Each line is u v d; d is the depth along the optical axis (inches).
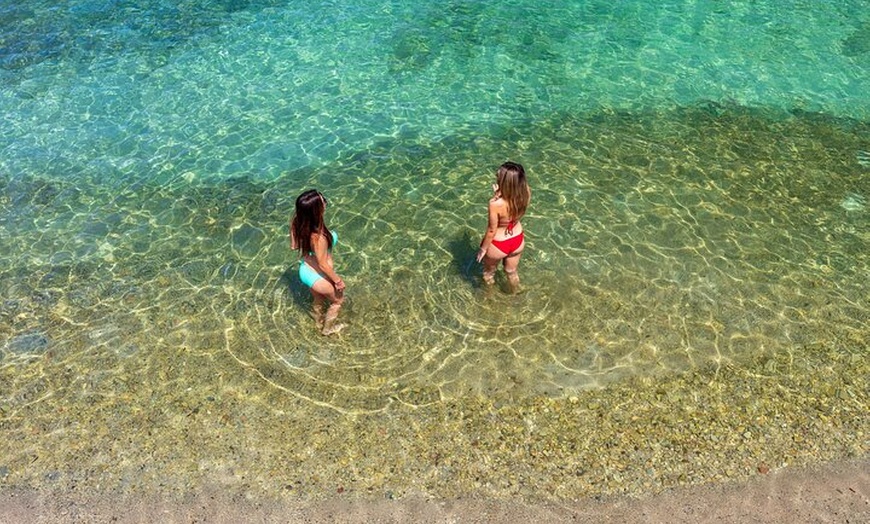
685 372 247.6
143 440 224.1
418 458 217.3
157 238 320.8
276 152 388.2
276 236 320.8
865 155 379.9
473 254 305.7
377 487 208.7
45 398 239.0
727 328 266.2
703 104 434.3
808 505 200.5
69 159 381.7
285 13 556.4
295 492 207.5
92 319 273.6
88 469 215.2
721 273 293.0
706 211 332.5
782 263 298.8
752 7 566.6
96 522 199.8
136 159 381.7
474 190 350.9
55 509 203.5
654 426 226.8
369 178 363.3
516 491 206.7
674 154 381.1
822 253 305.0
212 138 401.1
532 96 444.5
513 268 275.9
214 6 567.8
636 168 368.2
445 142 395.9
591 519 198.2
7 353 257.6
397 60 486.9
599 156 379.6
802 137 397.4
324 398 238.5
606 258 301.7
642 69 475.8
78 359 254.7
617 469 212.7
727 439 221.9
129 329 268.4
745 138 396.8
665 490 206.1
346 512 201.6
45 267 302.7
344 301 281.0
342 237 317.4
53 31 522.0
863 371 246.5
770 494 204.1
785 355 253.9
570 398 237.8
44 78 460.8
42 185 360.5
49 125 412.2
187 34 521.3
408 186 355.6
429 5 571.5
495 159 378.3
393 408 234.4
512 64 482.6
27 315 276.1
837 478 208.4
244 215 335.9
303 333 265.6
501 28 533.3
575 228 320.2
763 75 466.9
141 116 422.3
